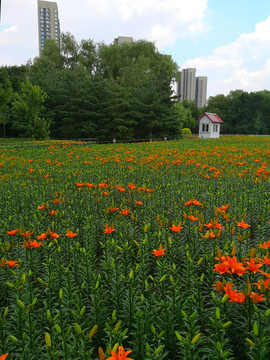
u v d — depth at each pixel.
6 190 8.64
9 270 3.78
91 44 61.28
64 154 19.06
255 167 11.59
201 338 2.65
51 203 7.11
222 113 88.19
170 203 7.85
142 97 44.03
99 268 4.62
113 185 8.70
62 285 3.70
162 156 14.88
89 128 41.12
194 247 4.63
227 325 2.24
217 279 3.82
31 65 59.94
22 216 6.58
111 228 4.34
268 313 2.22
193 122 83.50
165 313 2.67
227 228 4.49
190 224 5.38
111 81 44.28
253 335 2.20
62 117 43.47
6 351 2.61
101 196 7.45
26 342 2.65
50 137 44.06
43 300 3.26
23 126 36.28
